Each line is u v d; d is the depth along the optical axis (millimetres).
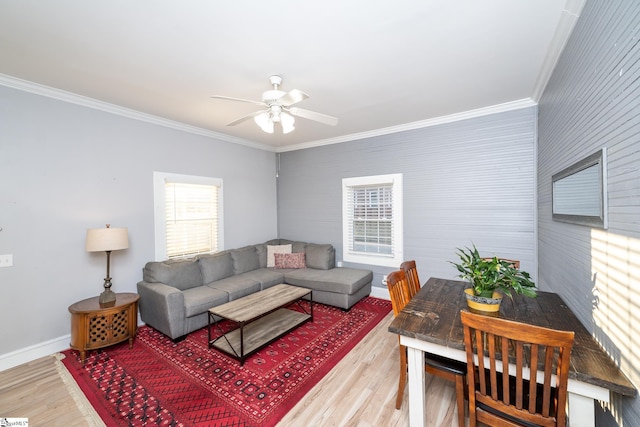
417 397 1541
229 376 2244
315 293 3908
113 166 3158
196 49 2023
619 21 1159
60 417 1822
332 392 2043
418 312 1759
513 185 3191
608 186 1257
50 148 2699
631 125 1060
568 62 1860
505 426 1223
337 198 4703
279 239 5324
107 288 2773
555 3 1585
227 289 3441
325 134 4418
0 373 2338
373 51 2070
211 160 4258
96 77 2445
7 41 1899
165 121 3607
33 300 2596
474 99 3025
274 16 1669
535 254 3072
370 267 4379
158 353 2625
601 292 1336
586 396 1125
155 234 3559
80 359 2486
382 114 3490
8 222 2463
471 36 1899
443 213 3678
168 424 1746
